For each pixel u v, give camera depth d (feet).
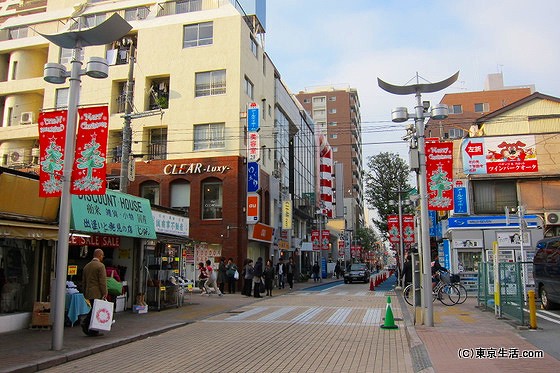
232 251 94.73
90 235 47.03
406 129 77.92
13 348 30.19
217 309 56.29
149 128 105.29
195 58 103.65
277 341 34.76
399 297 71.97
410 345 31.63
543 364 24.88
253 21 119.85
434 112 41.27
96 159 32.01
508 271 42.22
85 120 32.68
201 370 25.75
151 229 54.44
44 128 33.04
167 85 106.83
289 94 142.72
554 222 87.86
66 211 31.53
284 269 103.71
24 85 115.65
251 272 75.92
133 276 53.21
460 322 41.37
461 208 90.68
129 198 51.70
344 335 37.14
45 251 40.75
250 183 97.55
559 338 32.81
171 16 107.45
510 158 90.99
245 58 105.19
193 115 101.71
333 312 52.39
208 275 81.61
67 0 125.08
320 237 144.87
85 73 33.17
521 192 90.48
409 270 67.82
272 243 115.24
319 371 25.31
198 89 103.19
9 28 122.93
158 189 101.30
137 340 35.78
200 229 96.63
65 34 33.14
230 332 39.42
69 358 28.40
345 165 317.83
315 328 40.98
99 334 35.96
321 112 332.80
